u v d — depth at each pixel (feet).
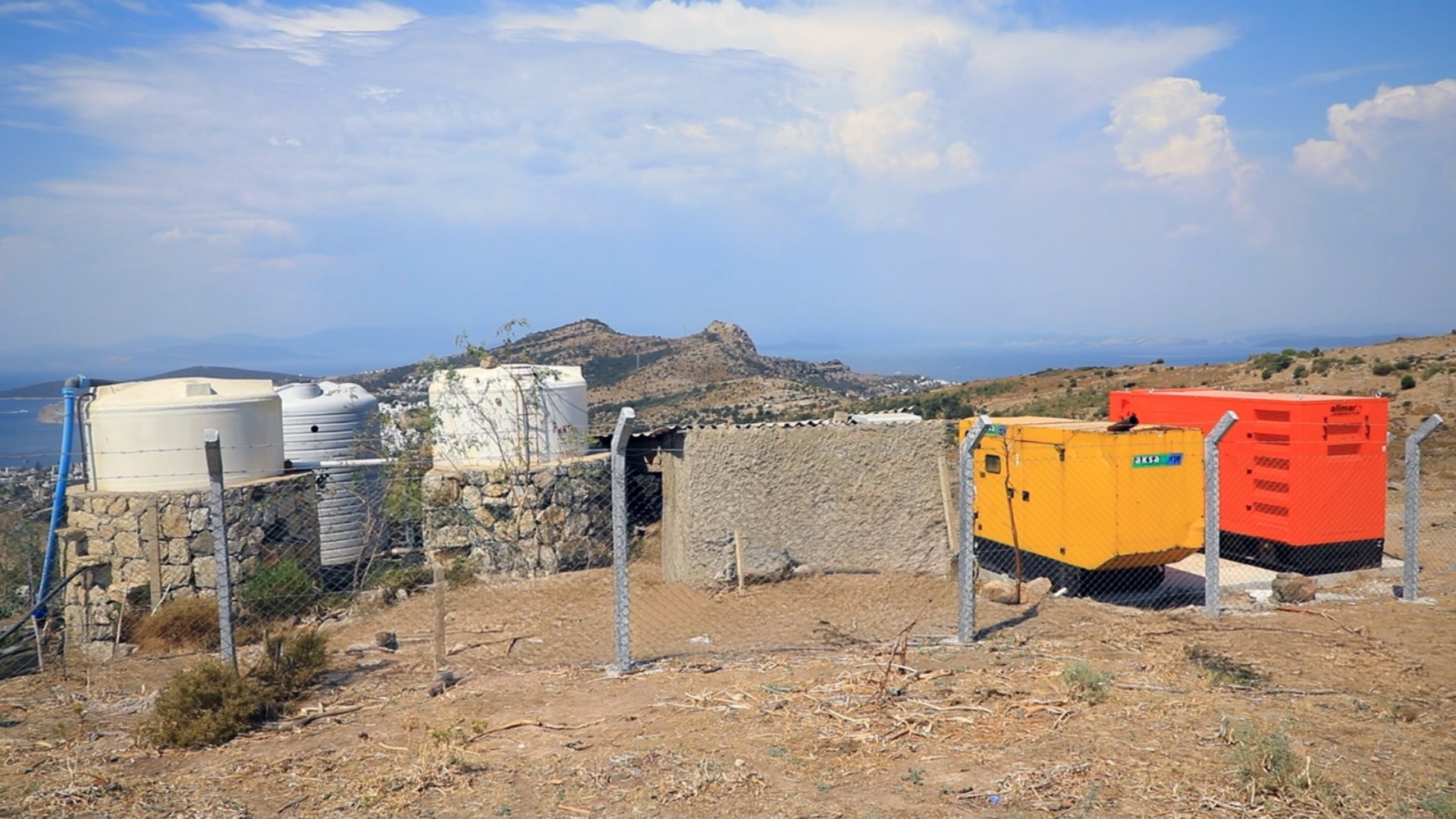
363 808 18.90
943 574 40.22
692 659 28.99
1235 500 42.50
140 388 40.96
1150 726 22.18
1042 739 21.45
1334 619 32.50
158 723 23.58
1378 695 24.52
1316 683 25.50
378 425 51.78
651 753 21.09
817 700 24.07
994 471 40.16
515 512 45.65
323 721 24.45
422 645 31.55
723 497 38.42
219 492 25.25
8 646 35.91
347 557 47.93
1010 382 159.33
